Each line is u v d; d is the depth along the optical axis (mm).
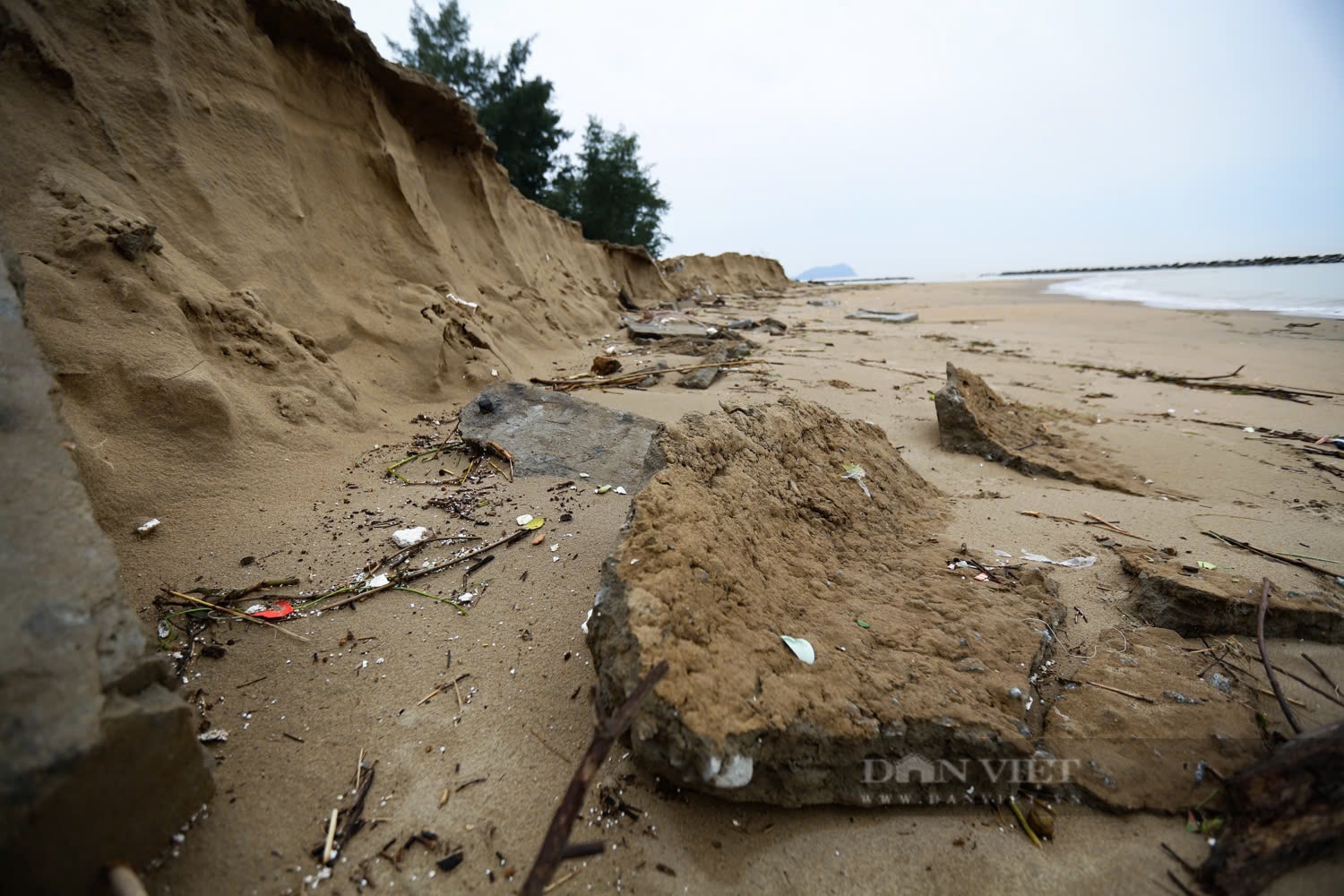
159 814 1544
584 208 30422
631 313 16828
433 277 7289
